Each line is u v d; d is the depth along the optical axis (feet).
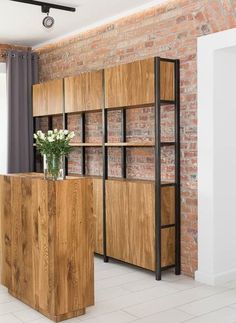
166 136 15.92
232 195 14.73
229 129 14.55
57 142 11.60
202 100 14.34
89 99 17.65
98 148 19.45
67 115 20.59
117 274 15.47
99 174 19.51
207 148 14.26
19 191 12.59
